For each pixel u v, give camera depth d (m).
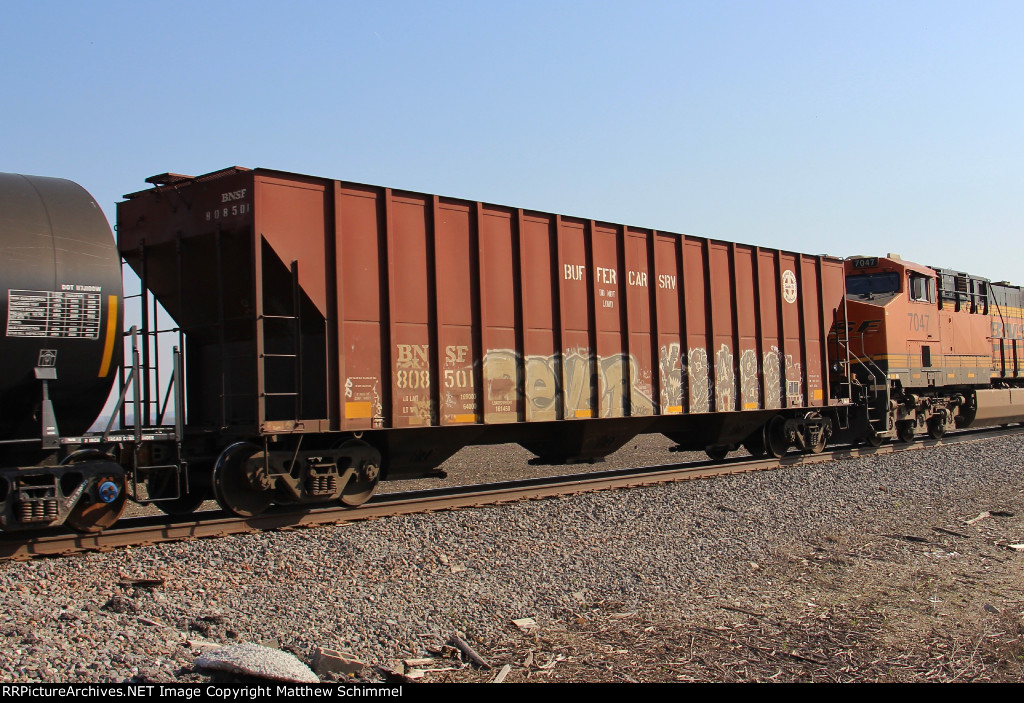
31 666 5.56
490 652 6.80
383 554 8.84
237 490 10.09
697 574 9.09
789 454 17.95
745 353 16.09
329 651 6.27
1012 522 12.12
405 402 11.33
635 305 14.34
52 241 8.45
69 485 8.81
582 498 11.97
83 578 7.61
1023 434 22.23
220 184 10.49
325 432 10.55
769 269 16.80
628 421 14.55
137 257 11.62
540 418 12.84
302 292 10.41
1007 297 25.81
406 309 11.46
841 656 6.96
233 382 11.45
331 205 10.79
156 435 9.38
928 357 20.95
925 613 8.16
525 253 12.87
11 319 8.07
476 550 9.23
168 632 6.54
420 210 11.73
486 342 12.25
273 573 8.12
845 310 18.55
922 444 20.72
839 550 10.30
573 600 8.12
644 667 6.55
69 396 8.72
